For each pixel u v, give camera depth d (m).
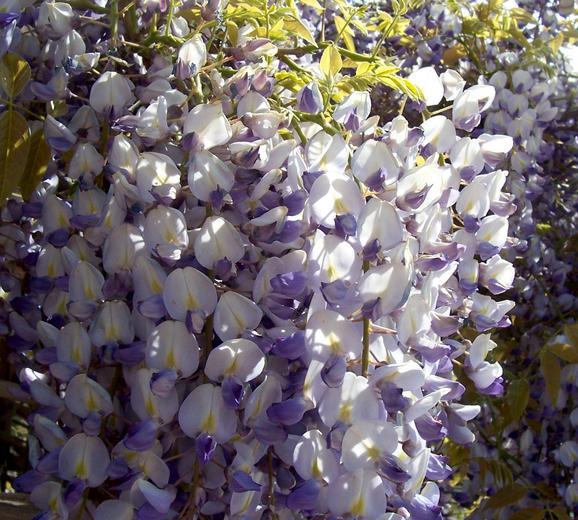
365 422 0.32
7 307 0.46
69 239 0.40
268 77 0.39
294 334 0.33
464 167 0.43
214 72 0.41
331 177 0.34
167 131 0.38
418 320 0.36
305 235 0.35
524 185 0.85
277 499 0.34
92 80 0.44
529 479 0.82
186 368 0.34
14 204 0.46
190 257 0.36
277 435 0.33
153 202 0.37
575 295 0.97
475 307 0.46
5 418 0.74
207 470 0.35
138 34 0.45
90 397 0.36
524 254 0.91
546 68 0.90
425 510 0.34
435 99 0.45
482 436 0.84
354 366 0.34
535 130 0.88
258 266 0.37
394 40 0.92
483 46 0.92
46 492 0.36
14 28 0.43
